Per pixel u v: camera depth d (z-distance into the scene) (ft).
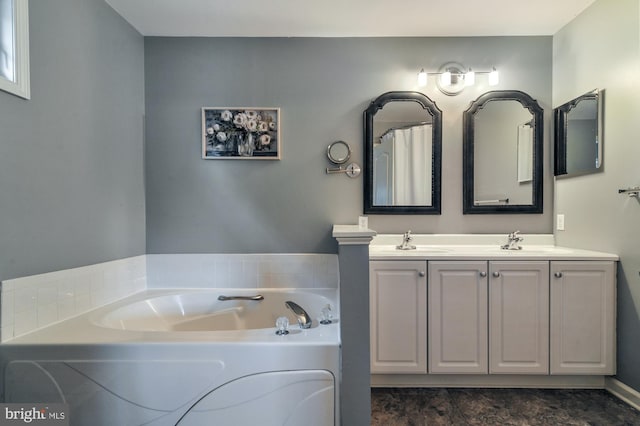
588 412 5.31
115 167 6.19
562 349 5.82
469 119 7.19
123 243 6.42
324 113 7.27
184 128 7.21
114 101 6.17
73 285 5.14
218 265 7.24
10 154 4.10
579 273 5.79
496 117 7.24
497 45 7.25
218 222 7.25
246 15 6.45
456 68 7.23
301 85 7.25
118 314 5.68
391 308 5.91
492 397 5.74
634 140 5.43
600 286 5.76
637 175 5.39
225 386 4.11
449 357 5.90
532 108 7.20
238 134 7.20
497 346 5.87
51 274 4.73
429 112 7.22
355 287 4.09
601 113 6.00
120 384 4.11
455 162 7.31
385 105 7.23
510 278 5.85
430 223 7.30
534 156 7.24
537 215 7.27
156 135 7.19
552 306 5.82
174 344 4.11
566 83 6.84
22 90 4.22
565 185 6.89
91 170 5.54
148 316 6.26
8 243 4.10
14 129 4.15
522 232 7.27
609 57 5.84
